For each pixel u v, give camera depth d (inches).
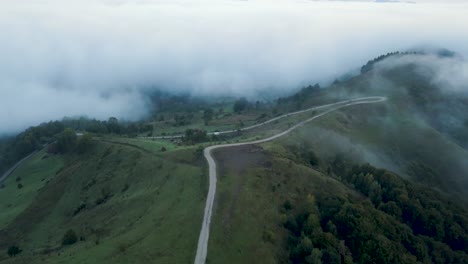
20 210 6496.1
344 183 5782.5
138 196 4990.2
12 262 4234.7
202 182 4608.8
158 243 3481.8
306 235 4023.1
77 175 6889.8
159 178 5295.3
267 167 5064.0
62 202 6333.7
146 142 7529.5
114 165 6614.2
